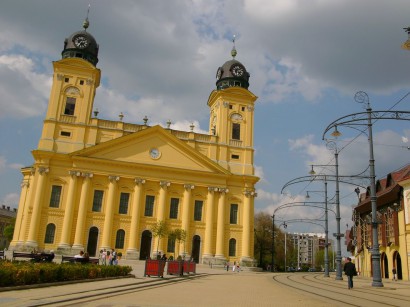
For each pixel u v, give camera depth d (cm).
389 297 2053
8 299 1393
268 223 10131
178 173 6381
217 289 2331
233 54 7800
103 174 6069
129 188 6188
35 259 2861
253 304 1603
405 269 4159
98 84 6862
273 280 3556
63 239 5719
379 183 5238
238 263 6397
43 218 5788
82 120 6256
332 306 1595
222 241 6344
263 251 10006
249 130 7025
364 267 5809
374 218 2870
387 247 4681
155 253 5950
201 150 6781
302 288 2589
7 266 1741
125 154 6228
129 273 3050
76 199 5941
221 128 6925
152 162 6316
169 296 1798
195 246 6334
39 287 1861
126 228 6053
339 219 3869
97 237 5925
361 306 1609
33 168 6103
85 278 2370
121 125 6406
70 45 6719
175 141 6450
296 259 14962
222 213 6444
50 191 5903
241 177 6675
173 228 6244
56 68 6362
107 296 1692
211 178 6512
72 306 1333
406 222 4178
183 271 3562
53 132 6094
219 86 7512
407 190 4169
